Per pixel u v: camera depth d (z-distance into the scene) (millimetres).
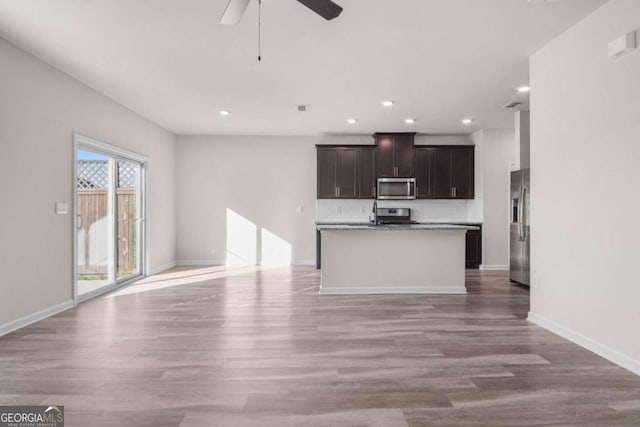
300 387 2285
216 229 7305
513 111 5586
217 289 5156
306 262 7309
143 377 2412
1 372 2477
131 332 3314
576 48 3012
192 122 6254
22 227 3438
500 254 6852
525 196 5176
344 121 6199
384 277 4977
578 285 3010
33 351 2850
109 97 4883
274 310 4082
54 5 2678
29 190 3518
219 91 4645
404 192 7012
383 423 1900
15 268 3361
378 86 4477
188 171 7266
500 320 3717
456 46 3391
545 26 3029
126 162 5555
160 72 4000
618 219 2613
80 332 3305
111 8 2725
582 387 2291
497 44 3355
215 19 2889
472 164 7078
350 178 7051
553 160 3305
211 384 2320
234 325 3535
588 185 2893
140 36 3168
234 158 7320
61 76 3953
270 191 7348
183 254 7262
